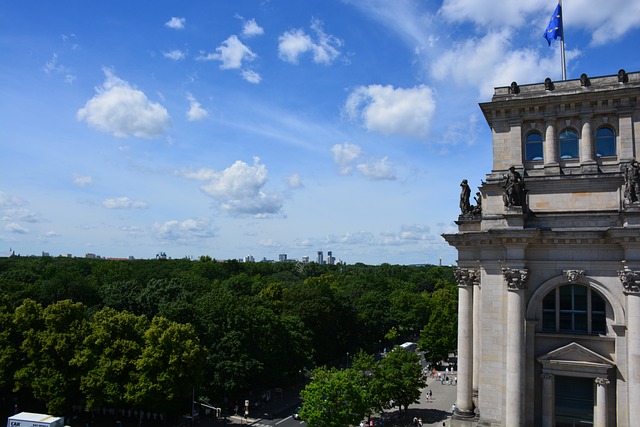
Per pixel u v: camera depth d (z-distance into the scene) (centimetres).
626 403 5553
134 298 14075
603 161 6238
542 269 6078
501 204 6544
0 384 10150
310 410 9381
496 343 6219
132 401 9988
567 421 5869
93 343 10356
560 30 6944
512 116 6588
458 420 6569
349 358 18512
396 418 11750
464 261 6881
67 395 10050
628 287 5491
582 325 5950
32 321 10794
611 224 5912
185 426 10956
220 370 11769
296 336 14300
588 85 6250
